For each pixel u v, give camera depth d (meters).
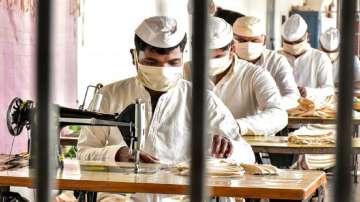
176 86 4.43
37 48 1.44
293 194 3.24
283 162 7.13
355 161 9.45
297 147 5.67
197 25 1.43
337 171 1.36
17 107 3.93
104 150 4.25
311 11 18.53
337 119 1.36
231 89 6.28
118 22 10.18
